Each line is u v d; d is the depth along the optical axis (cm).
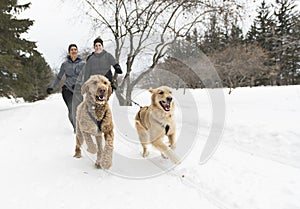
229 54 1814
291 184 345
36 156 457
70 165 412
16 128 736
